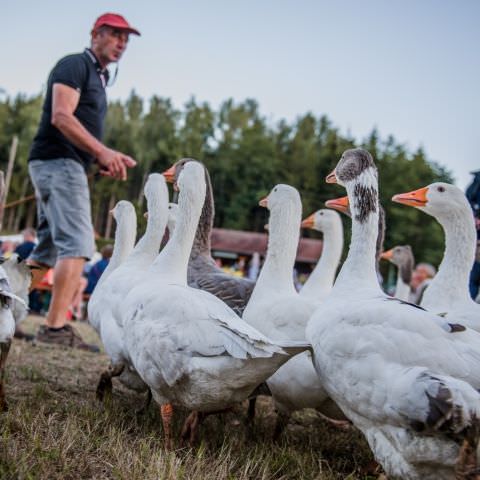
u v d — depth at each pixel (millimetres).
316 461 4008
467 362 2939
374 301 3369
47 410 4207
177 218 4465
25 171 56688
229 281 5410
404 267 9180
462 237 4641
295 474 3633
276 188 4781
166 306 3623
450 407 2646
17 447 3229
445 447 2811
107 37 7160
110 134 62344
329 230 6188
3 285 3902
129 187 59312
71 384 5289
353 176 4035
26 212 56156
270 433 4602
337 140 42625
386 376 2975
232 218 63625
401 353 2980
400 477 3049
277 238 4688
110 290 4945
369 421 3160
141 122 64812
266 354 3080
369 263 3869
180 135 65750
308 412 5582
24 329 9375
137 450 3531
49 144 6953
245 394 3584
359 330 3168
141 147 61406
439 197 4645
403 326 3055
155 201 5500
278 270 4621
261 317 4301
